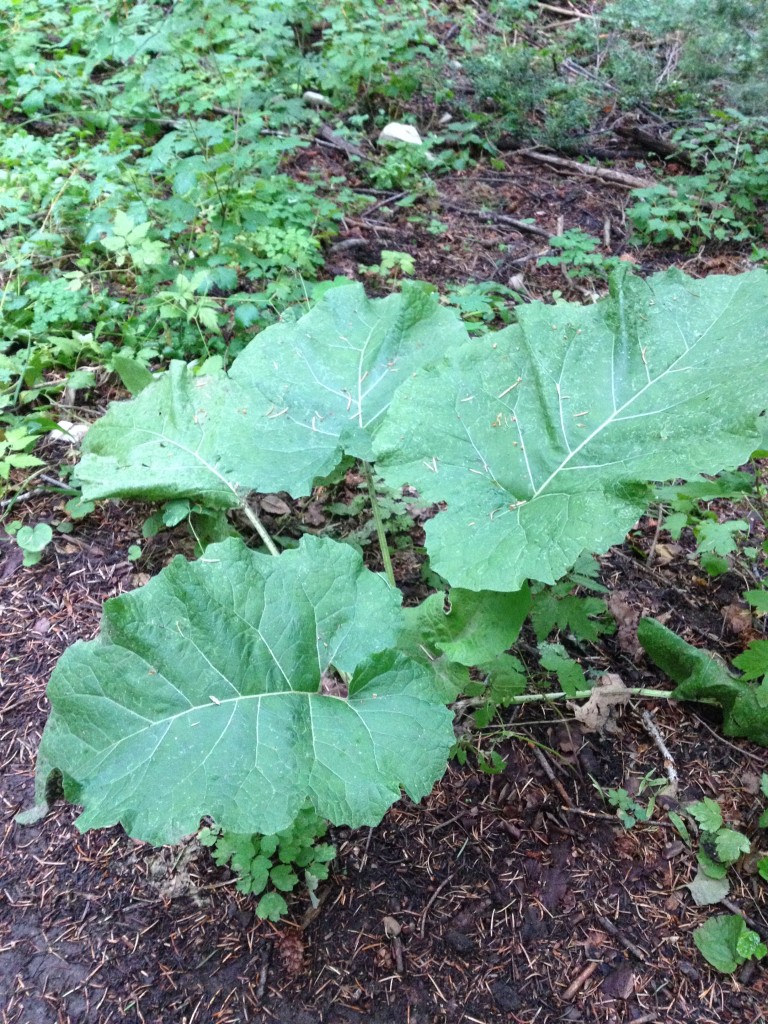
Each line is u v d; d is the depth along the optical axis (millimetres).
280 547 1390
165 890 1035
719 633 1363
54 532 1397
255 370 1270
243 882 1019
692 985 1003
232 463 1196
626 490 955
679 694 1214
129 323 1712
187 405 1286
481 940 1021
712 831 1093
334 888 1048
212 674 908
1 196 1827
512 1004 979
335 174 2529
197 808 830
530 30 3576
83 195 1967
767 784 1153
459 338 1249
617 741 1216
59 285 1690
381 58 2846
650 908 1059
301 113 2488
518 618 1015
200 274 1620
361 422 1215
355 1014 960
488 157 2863
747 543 1518
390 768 891
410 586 1363
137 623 898
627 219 2545
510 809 1132
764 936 1040
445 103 2988
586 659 1307
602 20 3588
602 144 2953
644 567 1464
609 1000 987
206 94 2203
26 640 1252
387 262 1962
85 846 1066
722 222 2496
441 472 1044
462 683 1043
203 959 987
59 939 994
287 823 835
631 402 1055
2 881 1034
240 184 1987
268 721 902
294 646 945
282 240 1935
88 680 873
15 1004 947
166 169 1980
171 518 1250
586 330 1103
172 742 869
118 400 1619
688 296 1093
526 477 1048
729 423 961
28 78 2299
